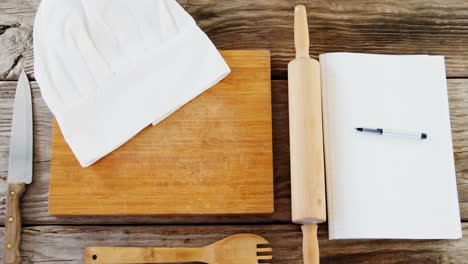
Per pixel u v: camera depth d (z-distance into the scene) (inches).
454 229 26.8
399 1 31.0
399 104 28.5
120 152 27.3
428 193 27.2
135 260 26.3
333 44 30.6
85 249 26.2
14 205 27.1
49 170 28.4
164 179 27.0
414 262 27.4
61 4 27.9
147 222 27.7
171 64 28.1
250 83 28.4
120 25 28.1
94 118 27.3
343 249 27.5
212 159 27.3
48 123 29.0
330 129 28.0
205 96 28.1
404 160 27.6
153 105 27.6
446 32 30.8
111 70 27.8
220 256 26.5
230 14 30.8
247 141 27.6
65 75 27.5
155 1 28.4
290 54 30.4
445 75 29.2
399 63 29.1
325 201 27.2
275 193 28.2
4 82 29.6
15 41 30.2
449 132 28.2
